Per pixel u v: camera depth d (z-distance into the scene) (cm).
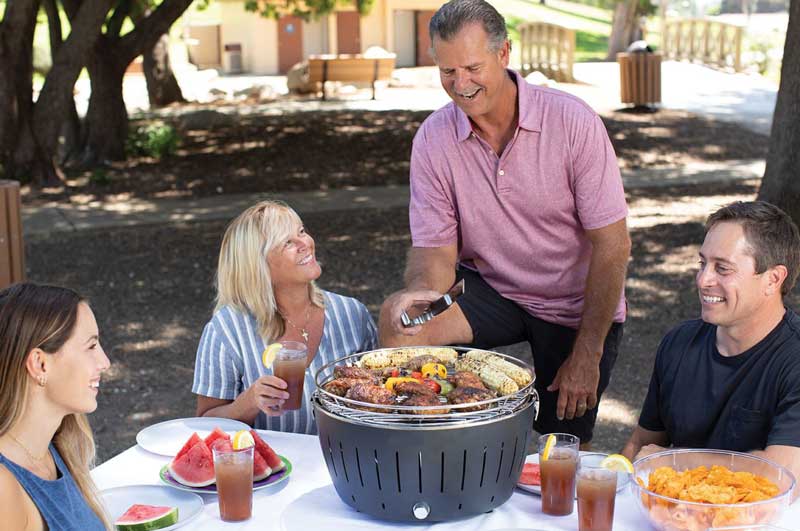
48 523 214
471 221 362
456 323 366
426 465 226
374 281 861
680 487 229
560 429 387
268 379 291
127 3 1435
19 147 1270
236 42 2989
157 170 1375
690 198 1140
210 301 808
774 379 271
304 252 332
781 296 275
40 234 1037
